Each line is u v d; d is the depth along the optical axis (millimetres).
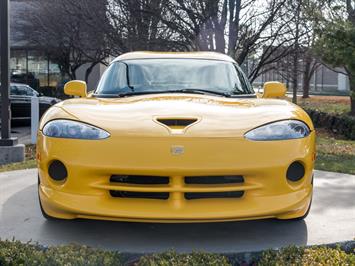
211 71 5055
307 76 35438
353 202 4859
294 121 3758
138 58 5277
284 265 2996
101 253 3104
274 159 3508
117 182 3518
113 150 3443
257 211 3459
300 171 3664
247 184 3504
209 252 3352
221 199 3518
